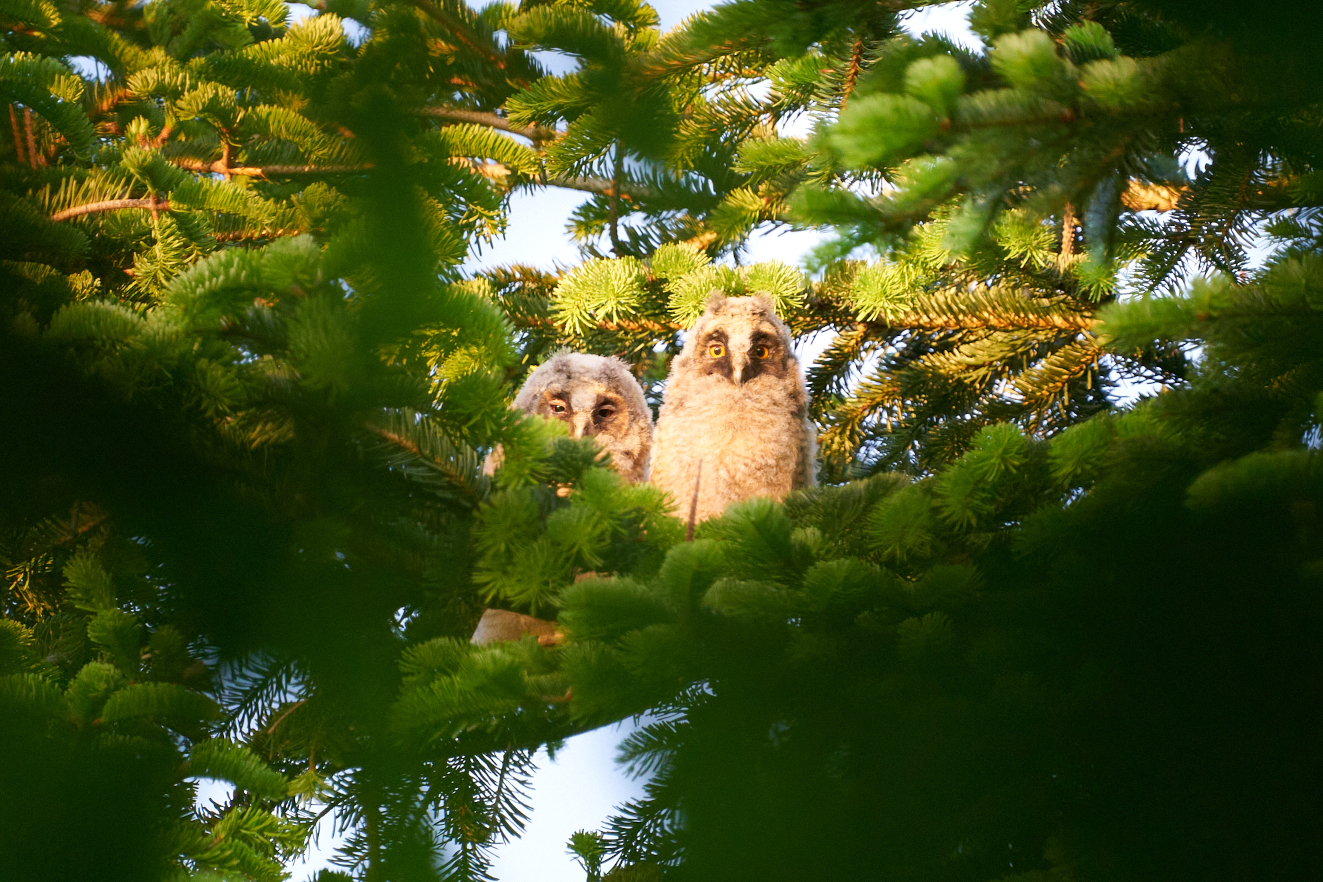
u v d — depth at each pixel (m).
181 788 11.80
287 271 11.74
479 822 11.92
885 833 11.57
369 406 11.77
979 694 11.76
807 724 11.75
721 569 11.75
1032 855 11.76
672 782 11.76
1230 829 11.21
